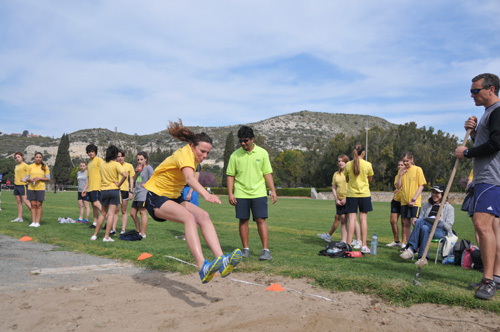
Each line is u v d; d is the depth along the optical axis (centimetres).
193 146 401
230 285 452
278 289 428
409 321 341
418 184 734
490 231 397
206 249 672
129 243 728
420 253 608
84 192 1005
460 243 568
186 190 798
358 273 478
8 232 870
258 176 607
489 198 398
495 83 409
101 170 757
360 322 336
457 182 4694
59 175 6738
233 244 746
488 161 407
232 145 6606
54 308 363
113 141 16525
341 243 634
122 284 456
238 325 325
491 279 390
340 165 795
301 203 3102
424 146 5044
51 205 1933
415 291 399
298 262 559
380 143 5225
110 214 755
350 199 699
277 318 340
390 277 456
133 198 836
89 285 452
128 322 331
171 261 565
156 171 417
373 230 1140
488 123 408
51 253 643
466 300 379
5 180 7250
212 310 362
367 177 701
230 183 625
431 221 608
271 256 602
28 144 16662
